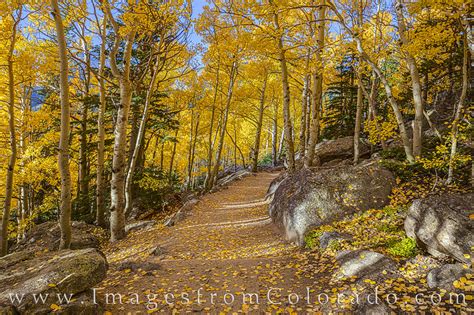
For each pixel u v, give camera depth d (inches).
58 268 157.9
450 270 156.7
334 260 208.2
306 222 277.0
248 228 363.3
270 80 855.7
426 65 416.5
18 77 387.9
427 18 295.4
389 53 361.7
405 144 318.7
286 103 441.1
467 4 225.9
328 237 237.8
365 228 245.0
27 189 598.2
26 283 150.2
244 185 724.0
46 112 484.7
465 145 292.8
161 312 161.3
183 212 461.4
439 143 335.3
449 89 502.6
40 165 494.6
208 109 755.4
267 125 1290.6
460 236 166.9
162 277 210.7
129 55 351.6
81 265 160.2
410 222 204.8
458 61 393.7
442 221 179.8
